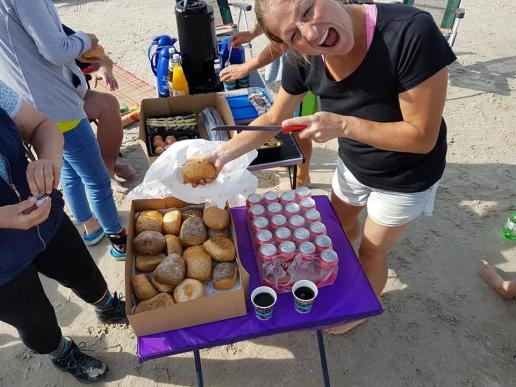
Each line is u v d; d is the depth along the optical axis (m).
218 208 2.09
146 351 1.75
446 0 4.83
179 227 2.11
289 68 1.95
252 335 1.83
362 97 1.75
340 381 2.55
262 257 1.93
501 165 4.05
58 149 1.79
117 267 3.25
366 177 2.12
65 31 2.68
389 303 2.95
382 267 2.49
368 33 1.58
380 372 2.58
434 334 2.77
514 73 5.27
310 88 1.96
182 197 2.07
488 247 3.31
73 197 3.03
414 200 2.05
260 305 1.81
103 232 3.43
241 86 3.46
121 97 4.81
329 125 1.67
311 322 1.85
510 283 2.89
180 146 2.15
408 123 1.68
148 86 5.03
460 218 3.54
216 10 4.58
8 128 1.63
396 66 1.59
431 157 1.95
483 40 5.95
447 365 2.61
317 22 1.39
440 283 3.07
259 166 2.78
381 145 1.70
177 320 1.78
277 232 2.02
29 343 2.13
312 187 3.89
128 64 5.62
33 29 2.08
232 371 2.61
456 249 3.30
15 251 1.72
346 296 1.94
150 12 7.11
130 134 4.47
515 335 2.76
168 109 3.20
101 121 3.35
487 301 2.95
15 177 1.68
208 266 1.92
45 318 2.07
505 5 6.84
